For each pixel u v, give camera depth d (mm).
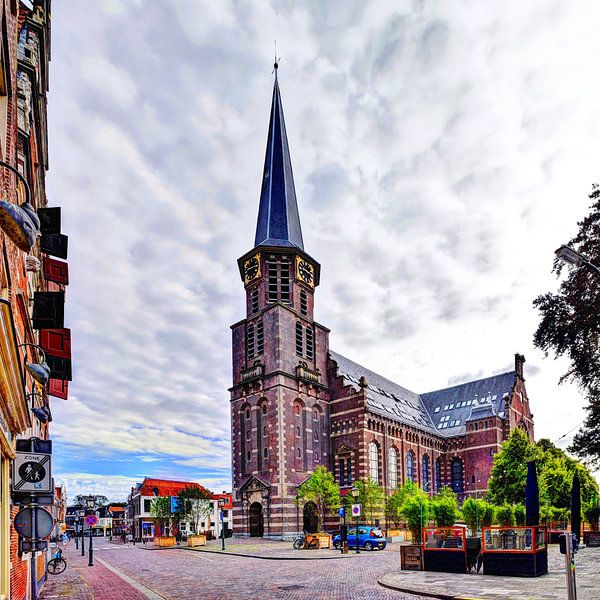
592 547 39812
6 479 11305
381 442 70125
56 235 18797
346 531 40938
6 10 8898
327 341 73688
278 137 78125
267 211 74125
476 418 85500
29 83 14438
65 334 20828
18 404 10711
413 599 18125
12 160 10430
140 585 24672
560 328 26969
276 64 82750
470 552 24719
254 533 61750
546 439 76125
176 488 107312
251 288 71250
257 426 64250
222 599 19203
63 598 20766
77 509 153000
